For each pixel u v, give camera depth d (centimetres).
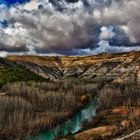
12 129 4431
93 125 4706
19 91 9094
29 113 5616
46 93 8388
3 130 4309
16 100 6309
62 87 12362
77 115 6688
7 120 4747
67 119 6128
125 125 4009
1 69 14238
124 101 7300
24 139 4275
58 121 5812
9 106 5738
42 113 6150
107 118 4866
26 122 4975
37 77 16875
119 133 3662
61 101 7850
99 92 10500
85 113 6962
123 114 4919
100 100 7825
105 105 7131
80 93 11262
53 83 13488
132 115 4284
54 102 7381
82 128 4884
